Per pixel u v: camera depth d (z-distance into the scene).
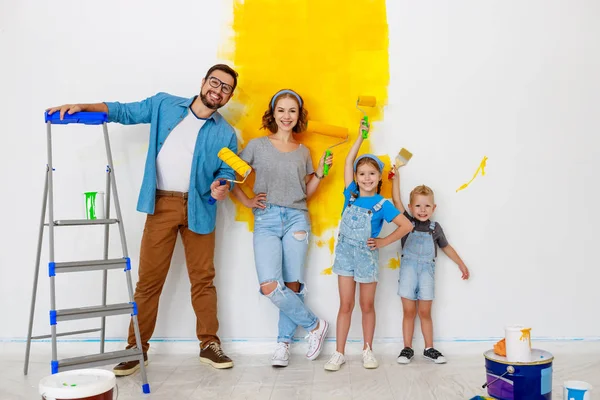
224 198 2.84
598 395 2.31
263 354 3.05
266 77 3.05
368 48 3.05
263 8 3.05
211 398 2.35
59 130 3.07
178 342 3.07
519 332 2.04
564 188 3.05
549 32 3.04
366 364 2.78
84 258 3.07
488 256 3.05
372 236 2.86
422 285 2.91
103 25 3.06
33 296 2.73
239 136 3.06
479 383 2.51
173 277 3.07
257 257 2.86
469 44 3.04
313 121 2.94
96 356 2.35
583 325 3.05
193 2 3.05
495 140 3.05
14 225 3.07
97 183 3.07
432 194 2.92
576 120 3.05
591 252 3.05
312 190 2.97
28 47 3.06
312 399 2.33
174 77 3.05
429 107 3.04
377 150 3.05
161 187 2.81
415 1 3.04
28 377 2.67
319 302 3.06
